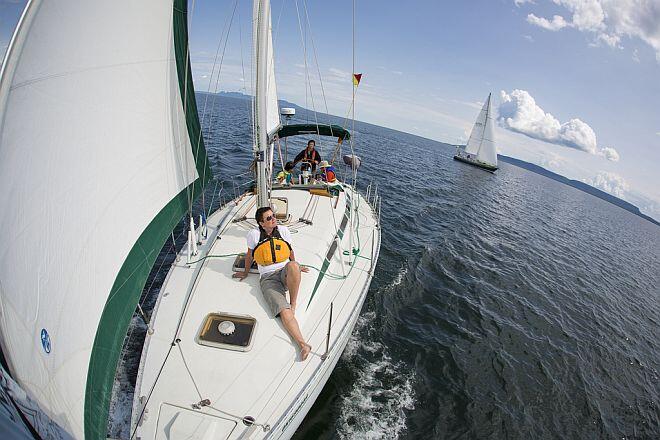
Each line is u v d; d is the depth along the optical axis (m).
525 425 4.98
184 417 2.62
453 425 4.63
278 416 2.73
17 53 1.62
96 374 2.10
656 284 15.20
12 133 1.58
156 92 3.19
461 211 16.95
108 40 2.42
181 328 3.31
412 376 5.28
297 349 3.26
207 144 18.27
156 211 3.26
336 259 5.00
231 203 6.20
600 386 6.40
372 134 59.44
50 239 1.79
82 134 2.14
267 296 3.54
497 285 9.33
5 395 1.39
